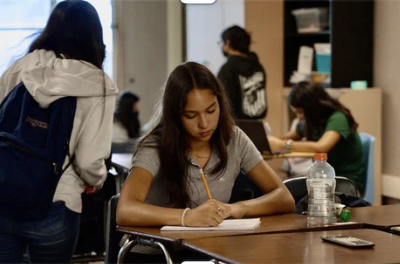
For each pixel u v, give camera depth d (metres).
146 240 2.32
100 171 2.62
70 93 2.54
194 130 2.50
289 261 1.82
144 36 8.57
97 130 2.59
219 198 2.65
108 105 2.62
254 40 7.04
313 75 6.52
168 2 8.56
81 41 2.67
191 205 2.62
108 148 2.61
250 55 5.50
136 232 2.27
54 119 2.53
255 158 2.72
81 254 3.61
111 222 2.72
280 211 2.61
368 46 6.23
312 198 2.45
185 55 8.57
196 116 2.49
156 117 2.65
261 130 4.52
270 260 1.83
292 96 4.69
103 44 2.73
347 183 3.02
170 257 2.22
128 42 8.54
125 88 8.55
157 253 2.72
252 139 4.52
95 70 2.63
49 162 2.49
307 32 6.79
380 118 5.95
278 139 4.75
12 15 7.43
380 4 6.12
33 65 2.60
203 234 2.20
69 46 2.66
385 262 1.80
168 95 2.52
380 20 6.13
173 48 8.62
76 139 2.58
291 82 6.92
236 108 5.41
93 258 3.65
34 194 2.46
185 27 8.54
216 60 7.80
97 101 2.60
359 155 4.56
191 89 2.47
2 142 2.47
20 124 2.51
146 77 8.62
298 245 2.01
